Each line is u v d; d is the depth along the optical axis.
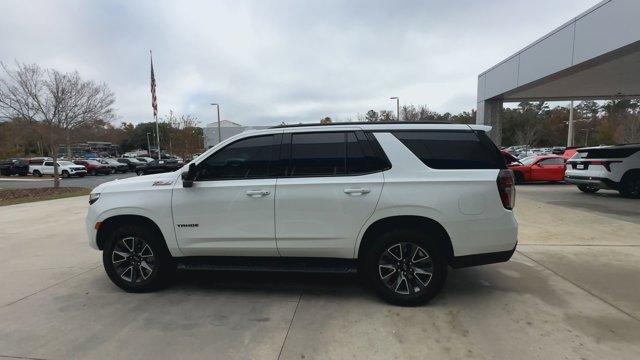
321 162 4.21
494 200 3.92
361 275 5.09
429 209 3.93
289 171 4.25
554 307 4.02
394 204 3.97
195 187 4.37
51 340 3.52
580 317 3.79
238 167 4.38
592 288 4.52
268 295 4.48
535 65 12.59
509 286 4.62
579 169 13.05
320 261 4.30
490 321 3.73
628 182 11.85
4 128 20.44
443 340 3.40
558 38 11.22
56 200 14.59
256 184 4.24
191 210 4.36
